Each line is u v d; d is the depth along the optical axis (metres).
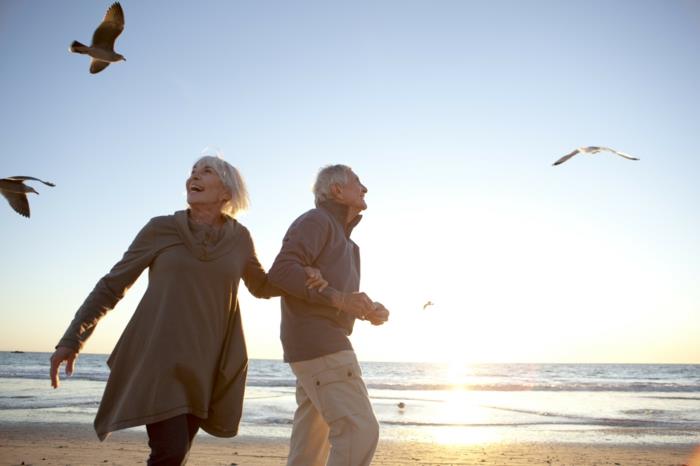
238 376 2.98
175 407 2.62
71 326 2.62
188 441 2.75
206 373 2.79
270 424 12.24
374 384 39.59
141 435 9.27
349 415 3.02
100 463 6.44
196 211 3.04
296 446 3.42
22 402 17.11
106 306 2.72
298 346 3.11
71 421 11.77
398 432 11.35
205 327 2.80
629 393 30.25
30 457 6.82
